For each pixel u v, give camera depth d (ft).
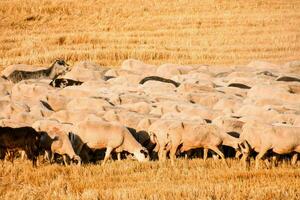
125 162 205.57
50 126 214.48
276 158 210.59
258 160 204.03
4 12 565.94
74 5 595.06
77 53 444.96
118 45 479.00
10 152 204.03
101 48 465.06
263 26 561.84
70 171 192.24
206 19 572.92
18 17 556.92
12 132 200.03
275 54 474.49
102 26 539.29
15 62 424.87
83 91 280.10
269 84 310.24
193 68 379.14
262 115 243.40
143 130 222.69
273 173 187.93
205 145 209.36
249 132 207.21
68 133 213.46
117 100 264.52
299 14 602.03
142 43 495.41
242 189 165.48
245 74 353.72
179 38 513.04
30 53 448.24
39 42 479.00
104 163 203.10
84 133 208.54
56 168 193.36
